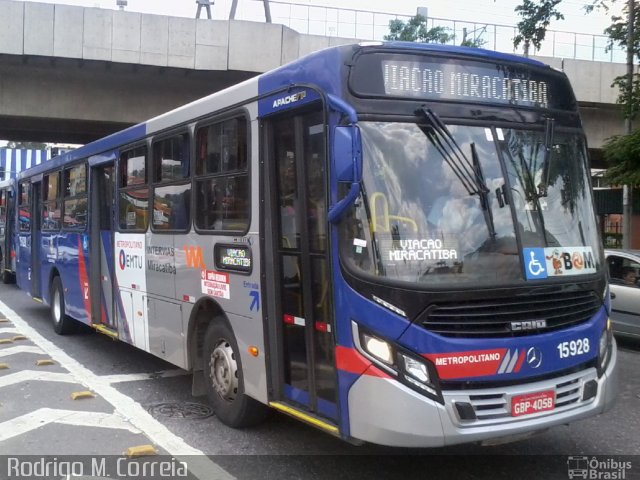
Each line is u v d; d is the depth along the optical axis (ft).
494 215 14.32
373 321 13.19
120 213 26.45
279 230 16.80
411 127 14.20
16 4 54.85
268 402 16.70
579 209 15.87
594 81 66.85
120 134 26.37
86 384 24.21
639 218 103.91
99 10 56.44
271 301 16.80
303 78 15.15
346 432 13.73
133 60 57.52
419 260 13.48
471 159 14.46
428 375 12.92
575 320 14.62
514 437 13.52
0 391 23.09
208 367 19.92
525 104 15.71
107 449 17.37
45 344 32.14
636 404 22.29
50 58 56.80
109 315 27.96
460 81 14.96
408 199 13.80
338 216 13.64
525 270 14.14
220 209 18.95
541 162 15.39
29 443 17.83
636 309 31.89
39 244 39.60
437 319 13.16
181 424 19.48
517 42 46.60
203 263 19.76
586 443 18.20
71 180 32.45
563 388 14.07
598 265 15.64
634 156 42.06
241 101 17.84
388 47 14.38
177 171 21.62
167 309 22.24
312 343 15.39
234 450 17.30
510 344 13.47
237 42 59.16
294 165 16.07
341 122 13.71
